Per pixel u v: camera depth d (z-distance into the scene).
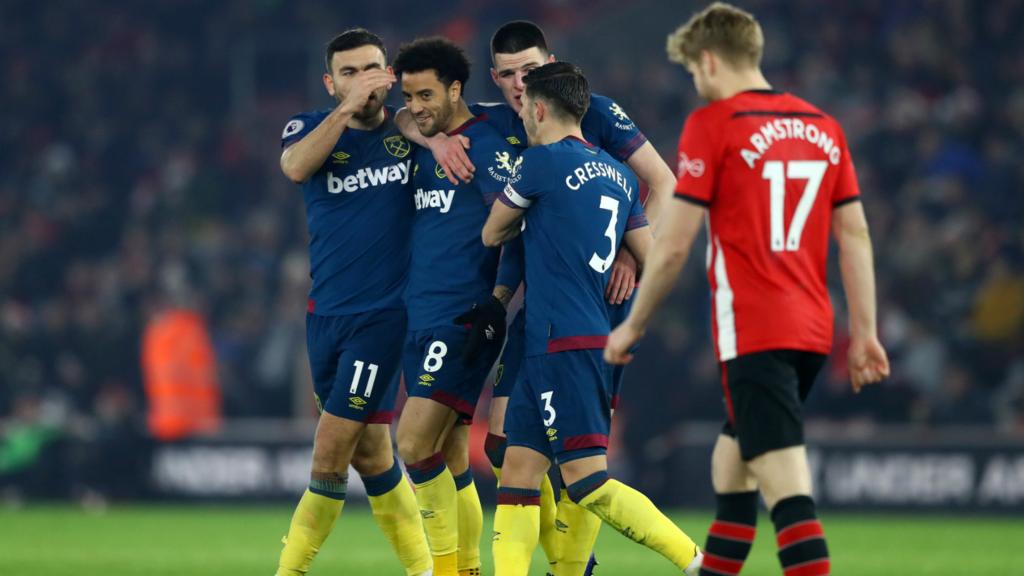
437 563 23.05
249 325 66.38
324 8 86.44
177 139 83.50
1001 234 62.56
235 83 86.38
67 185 81.62
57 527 44.19
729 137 17.86
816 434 50.72
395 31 85.94
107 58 88.12
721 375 18.23
